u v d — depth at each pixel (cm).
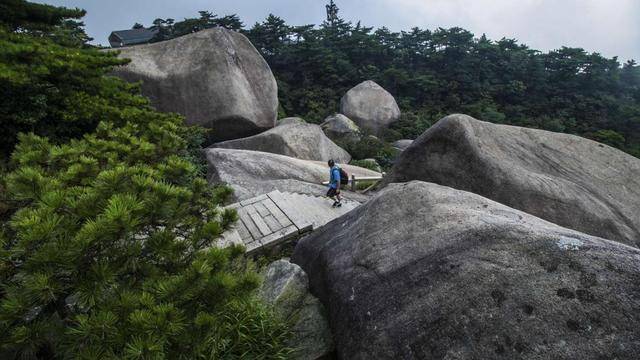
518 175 777
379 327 319
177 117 988
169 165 339
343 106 3519
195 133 1335
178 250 260
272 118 2006
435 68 5656
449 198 415
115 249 235
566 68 5234
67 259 202
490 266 297
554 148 941
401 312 314
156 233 259
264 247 731
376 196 480
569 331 245
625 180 880
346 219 510
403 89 4897
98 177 263
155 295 231
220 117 1761
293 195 1014
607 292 253
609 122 4656
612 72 5653
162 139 476
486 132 888
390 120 3503
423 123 3772
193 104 1722
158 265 267
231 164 1292
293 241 788
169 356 215
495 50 5466
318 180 1405
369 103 3484
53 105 851
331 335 387
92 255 224
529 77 5144
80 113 837
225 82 1766
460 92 5003
